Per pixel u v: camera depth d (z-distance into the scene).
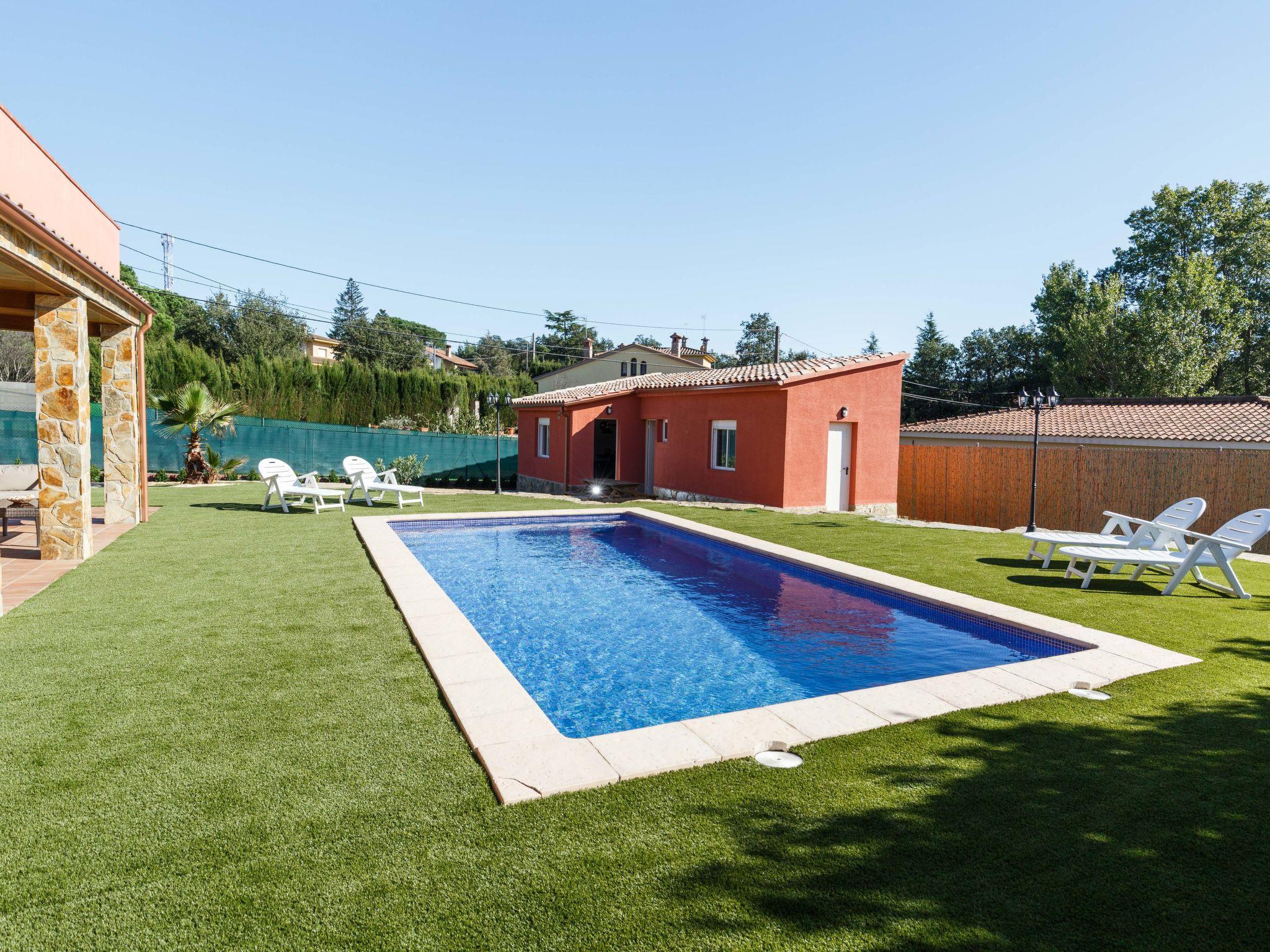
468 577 9.09
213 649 5.00
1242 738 3.70
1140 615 6.25
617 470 19.75
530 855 2.62
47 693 4.15
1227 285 33.06
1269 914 2.31
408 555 8.43
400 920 2.25
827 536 11.09
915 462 17.41
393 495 17.16
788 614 7.33
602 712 4.89
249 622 5.67
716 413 16.44
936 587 7.39
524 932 2.20
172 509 12.84
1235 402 18.64
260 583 7.09
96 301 8.91
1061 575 8.12
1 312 9.10
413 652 4.98
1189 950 2.14
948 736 3.72
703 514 13.66
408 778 3.19
